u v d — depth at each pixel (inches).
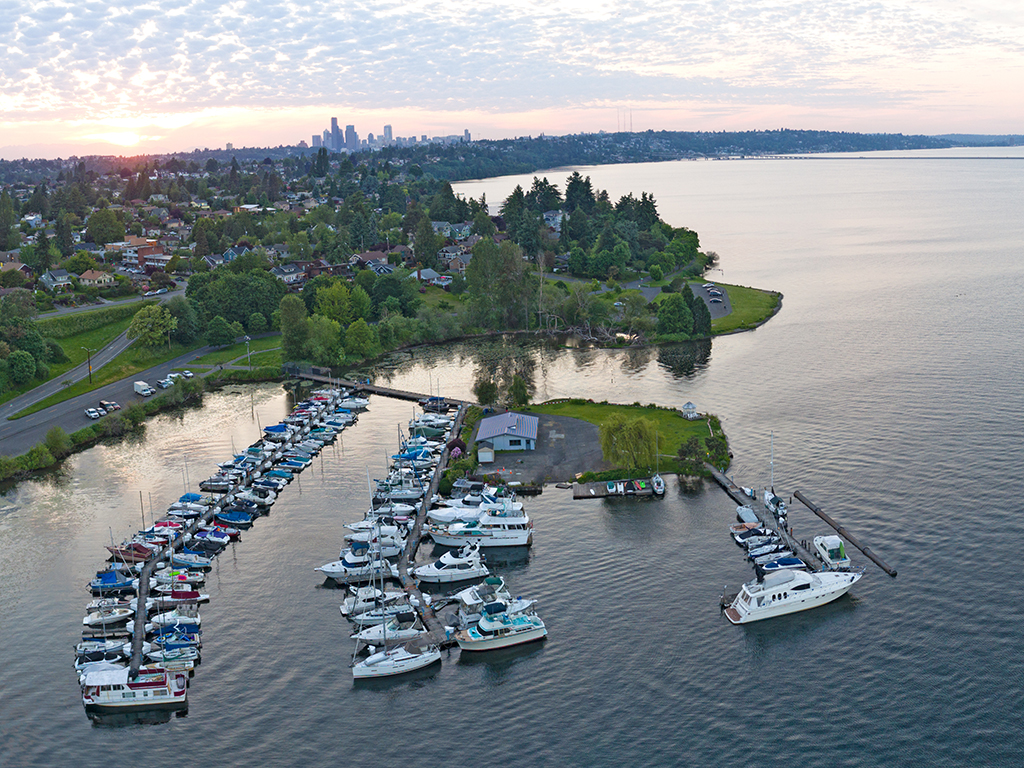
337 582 4286.4
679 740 3095.5
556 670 3521.2
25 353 7770.7
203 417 7160.4
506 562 4404.5
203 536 4731.8
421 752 3100.4
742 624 3747.5
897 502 4785.9
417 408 7190.0
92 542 4813.0
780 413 6402.6
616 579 4168.3
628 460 5388.8
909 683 3324.3
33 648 3791.8
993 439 5605.3
